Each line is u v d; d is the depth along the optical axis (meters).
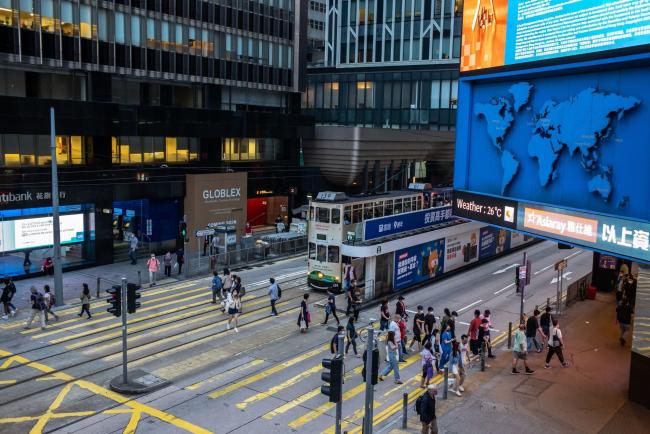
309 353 21.89
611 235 15.06
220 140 45.53
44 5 33.72
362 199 31.41
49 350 21.77
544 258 41.59
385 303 23.44
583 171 16.67
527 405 17.48
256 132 46.94
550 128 17.83
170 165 42.62
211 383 19.05
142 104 42.12
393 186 58.69
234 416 16.78
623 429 15.98
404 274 31.80
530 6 17.75
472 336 21.27
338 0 71.38
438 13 64.50
